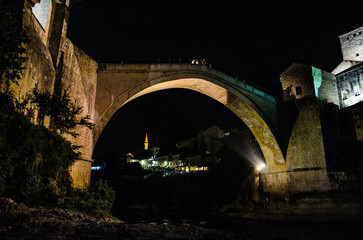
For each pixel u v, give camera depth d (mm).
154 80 23219
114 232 9031
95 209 15312
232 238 12016
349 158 30359
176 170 76938
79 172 17094
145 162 103062
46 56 15188
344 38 42938
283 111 35656
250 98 32656
